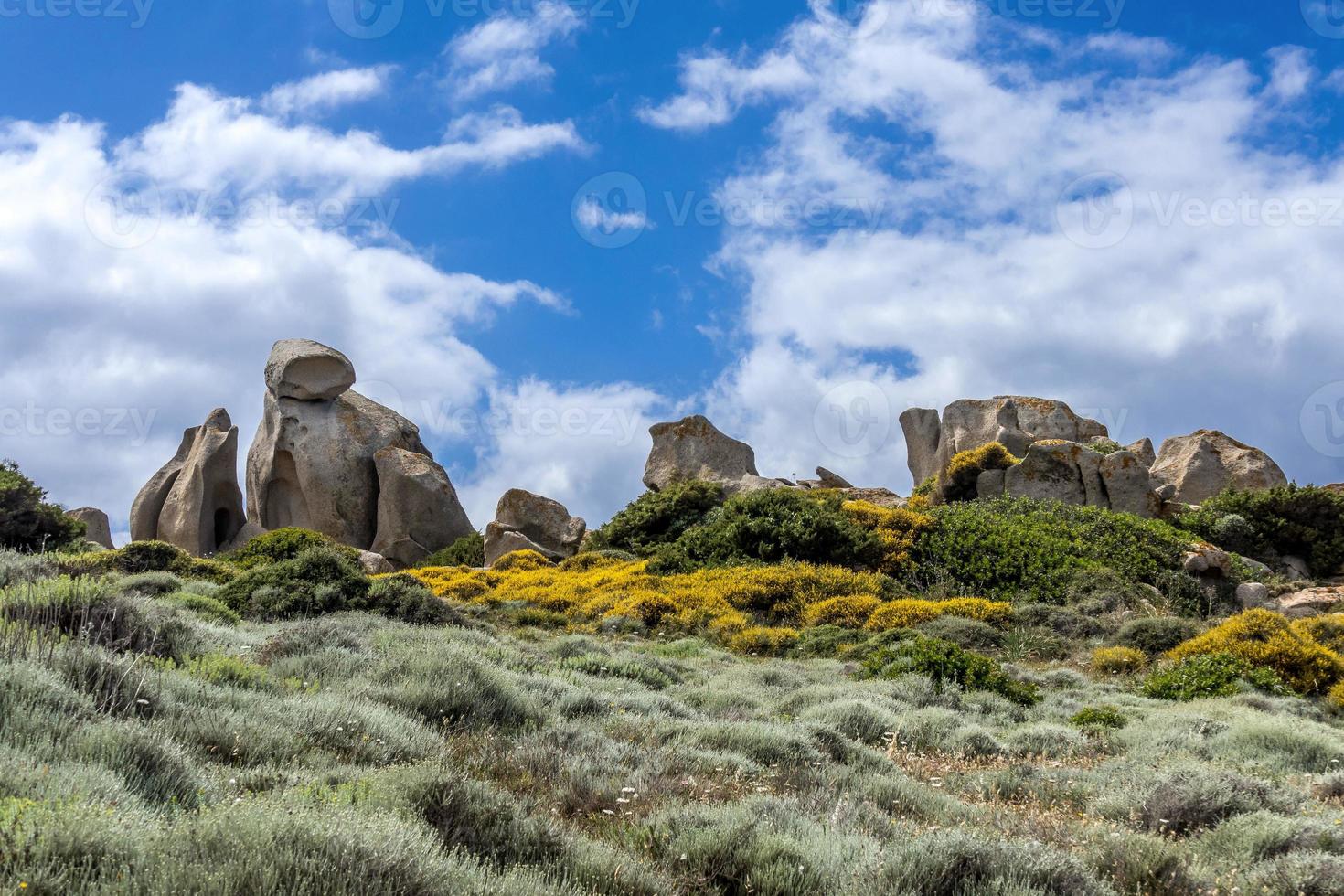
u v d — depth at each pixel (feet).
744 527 97.25
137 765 20.79
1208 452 136.15
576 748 31.96
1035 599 86.79
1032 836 25.91
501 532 134.41
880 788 30.63
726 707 47.01
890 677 56.80
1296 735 40.50
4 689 23.00
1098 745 42.37
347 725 29.12
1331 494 113.19
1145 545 98.07
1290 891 21.09
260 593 63.41
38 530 106.93
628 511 124.06
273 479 159.43
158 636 37.32
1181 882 22.15
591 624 81.00
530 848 20.52
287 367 159.43
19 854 14.35
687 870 21.01
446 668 39.09
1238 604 90.89
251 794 20.58
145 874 14.32
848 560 94.38
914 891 19.69
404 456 153.89
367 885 15.58
